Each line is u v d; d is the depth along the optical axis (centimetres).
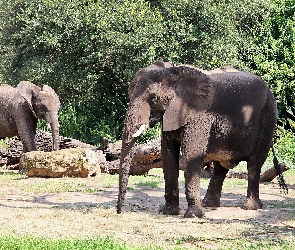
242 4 2880
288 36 2997
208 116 1131
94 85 2866
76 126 2969
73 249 766
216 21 2697
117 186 1591
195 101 1110
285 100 2883
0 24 2945
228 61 2708
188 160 1115
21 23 2889
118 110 3075
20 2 2905
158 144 1898
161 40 2662
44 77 2789
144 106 1082
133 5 2698
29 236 869
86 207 1216
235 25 2950
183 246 843
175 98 1095
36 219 1063
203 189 1594
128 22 2680
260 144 1244
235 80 1193
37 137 2148
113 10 2728
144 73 1103
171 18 2727
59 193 1439
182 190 1556
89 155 1802
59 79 2786
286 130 2833
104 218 1082
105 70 2842
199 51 2680
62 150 1805
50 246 776
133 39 2584
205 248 825
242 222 1059
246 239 896
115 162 2006
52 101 2016
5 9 2923
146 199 1370
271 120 1255
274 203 1337
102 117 3053
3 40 2912
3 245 782
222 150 1188
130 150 1070
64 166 1777
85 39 2652
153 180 1758
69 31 2650
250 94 1203
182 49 2703
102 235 920
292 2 3056
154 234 937
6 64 2878
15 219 1057
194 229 980
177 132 1139
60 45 2686
